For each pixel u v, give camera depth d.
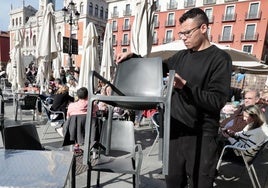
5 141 2.03
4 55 50.88
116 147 2.82
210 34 30.45
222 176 3.29
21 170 1.29
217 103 1.32
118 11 38.72
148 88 1.52
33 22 44.78
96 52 5.98
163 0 33.69
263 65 8.46
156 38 34.53
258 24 27.05
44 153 1.57
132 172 2.27
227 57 1.43
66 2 40.34
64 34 40.41
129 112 5.70
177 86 1.30
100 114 4.21
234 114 4.07
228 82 1.37
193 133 1.52
